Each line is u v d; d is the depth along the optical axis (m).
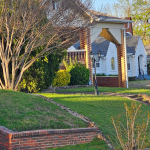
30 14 14.30
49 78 18.97
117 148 9.05
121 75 26.56
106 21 24.25
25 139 8.40
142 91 21.25
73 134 9.27
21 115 9.85
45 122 9.74
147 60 45.97
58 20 15.09
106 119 11.84
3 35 15.34
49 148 8.76
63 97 15.13
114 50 39.25
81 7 15.71
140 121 12.77
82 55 25.22
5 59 14.77
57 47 16.11
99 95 17.09
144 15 56.75
